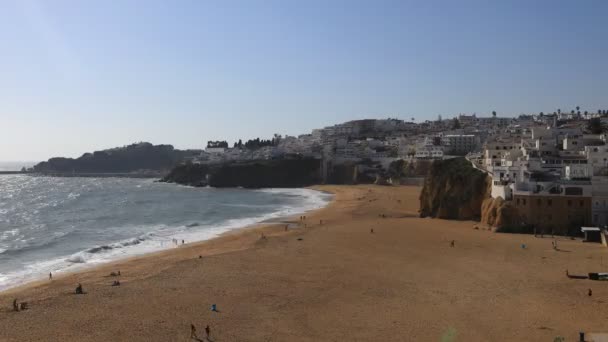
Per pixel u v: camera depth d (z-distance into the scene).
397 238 91.38
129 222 129.12
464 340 42.91
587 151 115.44
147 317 50.25
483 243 83.81
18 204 188.75
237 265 72.31
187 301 55.34
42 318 50.22
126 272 69.94
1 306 54.81
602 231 82.69
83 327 47.62
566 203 90.12
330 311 51.44
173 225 122.12
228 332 45.94
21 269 74.75
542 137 141.50
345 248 83.38
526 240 85.38
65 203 189.62
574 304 51.66
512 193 96.25
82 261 79.88
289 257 77.25
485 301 53.47
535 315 48.72
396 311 51.03
